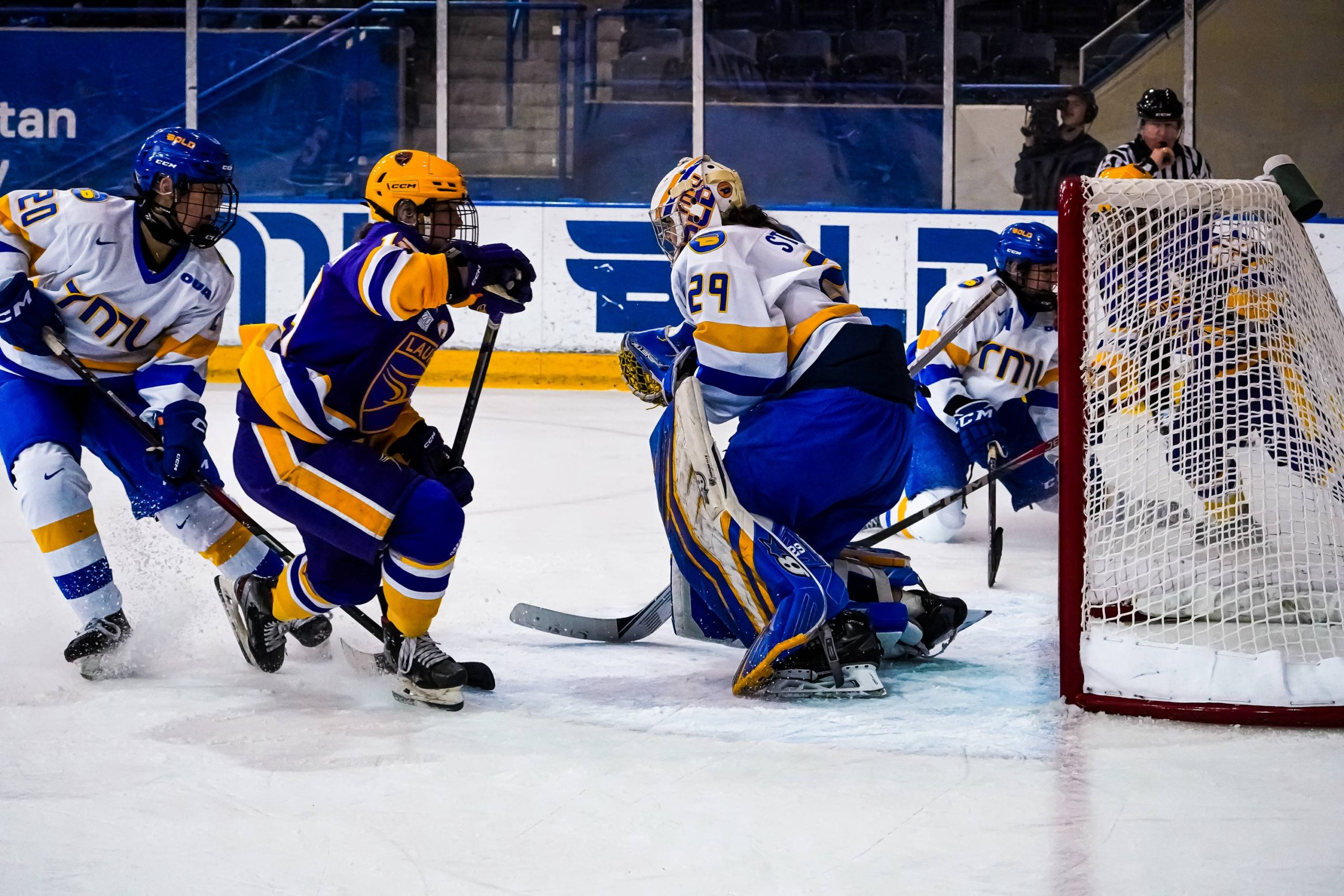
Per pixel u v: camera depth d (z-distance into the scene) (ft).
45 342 17.75
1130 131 57.21
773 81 57.62
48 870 10.78
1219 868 10.86
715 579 17.13
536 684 16.97
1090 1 56.29
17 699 15.93
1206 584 17.53
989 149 56.95
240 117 59.11
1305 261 18.37
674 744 14.26
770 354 16.42
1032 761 13.66
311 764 13.50
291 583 16.38
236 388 56.13
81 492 17.33
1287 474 18.45
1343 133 55.31
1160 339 17.92
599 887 10.48
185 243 18.34
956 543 28.43
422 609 15.55
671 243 18.39
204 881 10.59
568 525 29.07
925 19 56.75
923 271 56.03
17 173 60.13
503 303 16.02
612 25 57.72
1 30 59.21
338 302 15.20
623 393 56.39
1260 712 14.78
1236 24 55.42
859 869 10.83
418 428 17.07
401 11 58.08
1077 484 15.65
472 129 58.90
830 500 16.93
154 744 14.16
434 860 11.02
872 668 16.55
